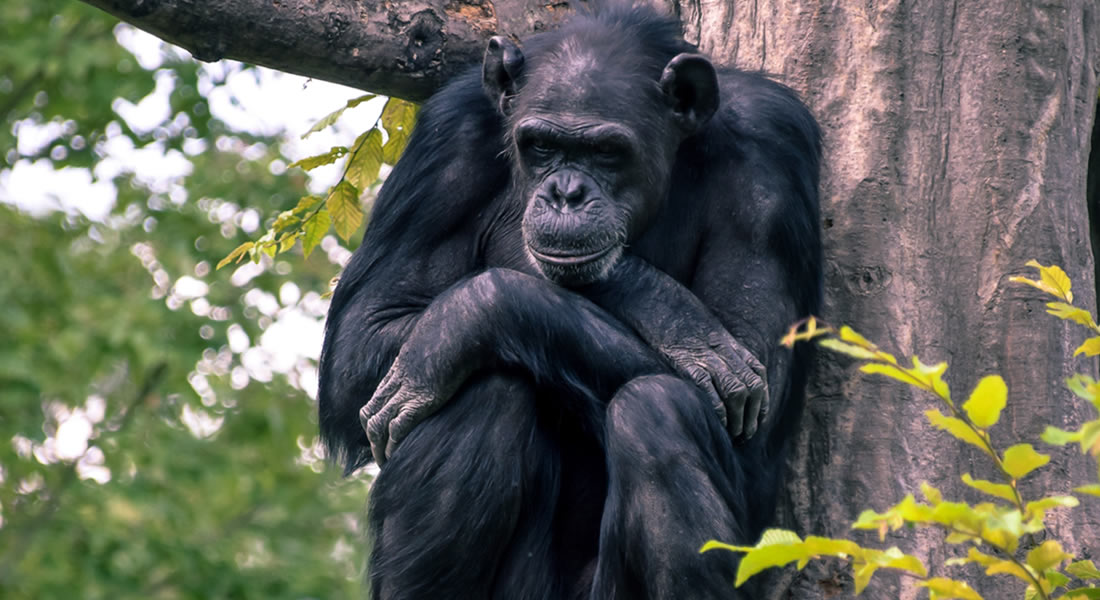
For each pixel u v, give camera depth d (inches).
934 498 195.3
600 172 296.7
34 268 1011.9
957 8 328.2
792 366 308.7
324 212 408.8
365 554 326.0
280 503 1046.4
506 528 292.4
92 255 1048.2
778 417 302.7
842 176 325.1
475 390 292.4
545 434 303.1
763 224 304.7
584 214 289.6
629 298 299.1
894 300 316.8
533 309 290.8
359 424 311.9
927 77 326.0
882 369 198.4
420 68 349.4
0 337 973.8
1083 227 329.7
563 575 303.6
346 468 319.6
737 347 289.6
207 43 328.8
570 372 292.8
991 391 192.4
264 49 335.3
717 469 274.4
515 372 293.9
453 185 323.0
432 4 349.7
